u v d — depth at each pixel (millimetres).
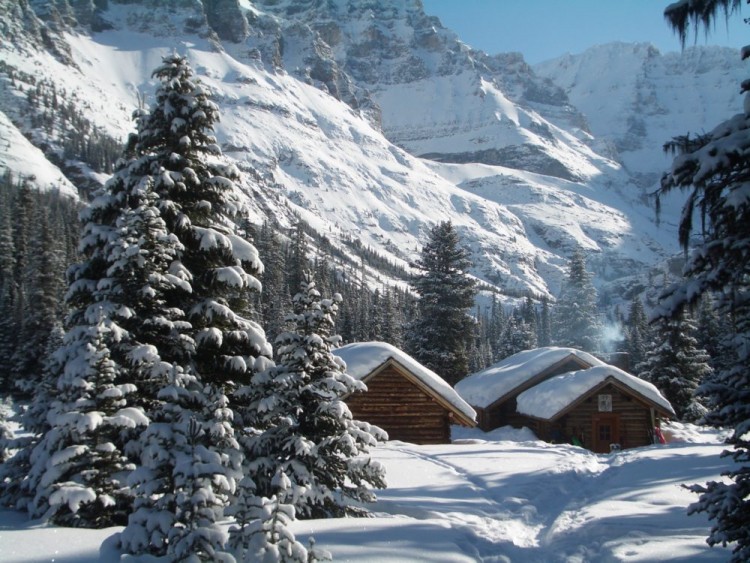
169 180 13602
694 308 8180
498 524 12242
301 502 10938
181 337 12672
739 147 7492
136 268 12359
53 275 63312
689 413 44562
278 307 67438
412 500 14102
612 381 33125
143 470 8133
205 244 13742
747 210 7738
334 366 12492
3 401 18828
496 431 36906
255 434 12547
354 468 12031
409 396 28828
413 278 50688
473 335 50781
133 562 7062
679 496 14164
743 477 7828
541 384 36094
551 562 9859
